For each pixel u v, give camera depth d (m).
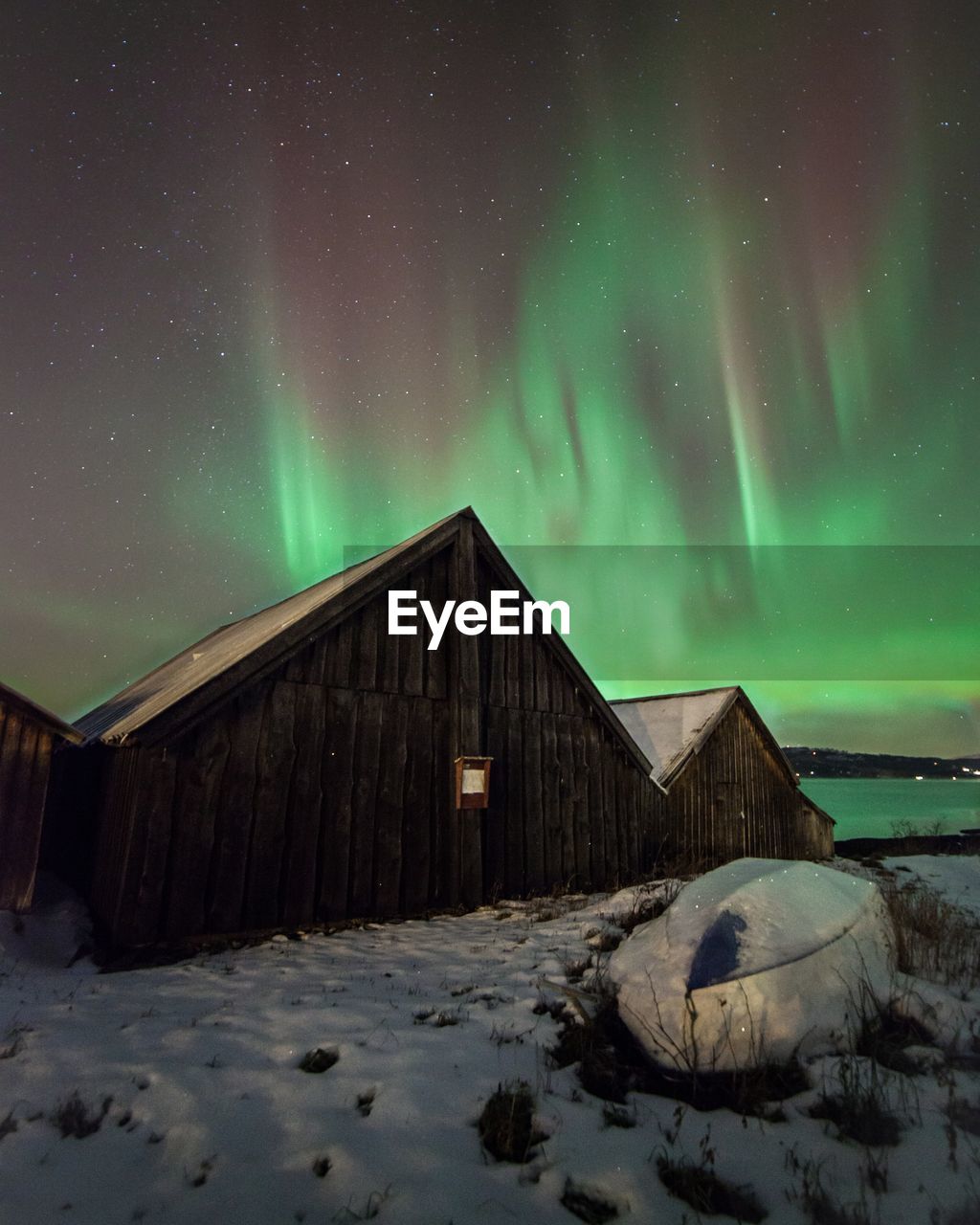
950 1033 3.99
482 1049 4.07
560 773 11.27
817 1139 3.16
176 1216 2.69
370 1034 4.26
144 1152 3.09
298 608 10.75
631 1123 3.36
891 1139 3.12
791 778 18.42
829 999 3.96
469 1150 3.10
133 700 12.78
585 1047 4.02
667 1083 3.70
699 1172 2.94
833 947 4.21
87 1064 3.85
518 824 10.48
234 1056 3.96
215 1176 2.91
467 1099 3.50
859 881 5.29
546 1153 3.08
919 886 9.45
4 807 7.93
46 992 5.56
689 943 4.21
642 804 12.73
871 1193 2.78
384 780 9.07
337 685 8.92
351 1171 2.91
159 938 7.20
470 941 7.13
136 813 7.29
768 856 16.86
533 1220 2.70
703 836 14.84
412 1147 3.09
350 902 8.45
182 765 7.61
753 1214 2.73
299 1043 4.12
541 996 4.86
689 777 14.91
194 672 10.13
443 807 9.58
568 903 9.45
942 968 5.01
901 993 4.27
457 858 9.41
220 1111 3.36
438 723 9.79
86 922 7.82
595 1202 2.80
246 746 8.05
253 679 8.13
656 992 4.01
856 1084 3.31
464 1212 2.72
